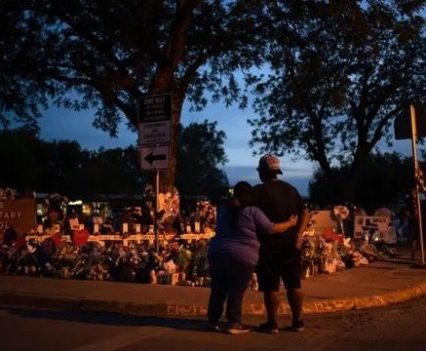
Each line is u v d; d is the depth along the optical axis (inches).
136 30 720.3
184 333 345.4
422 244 618.2
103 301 427.5
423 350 309.4
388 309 434.6
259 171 345.1
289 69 796.6
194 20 775.7
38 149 2637.8
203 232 673.0
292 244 339.3
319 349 312.0
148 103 514.0
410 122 622.8
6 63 760.3
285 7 724.7
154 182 690.8
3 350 312.5
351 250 638.5
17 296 451.5
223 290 346.0
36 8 713.0
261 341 327.6
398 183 2404.0
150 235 636.7
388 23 716.7
